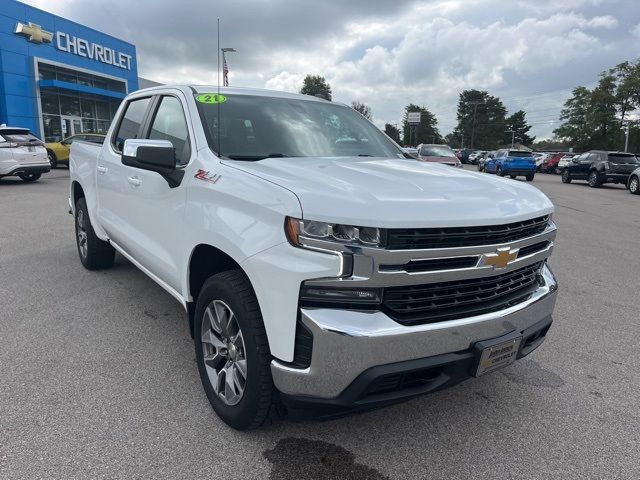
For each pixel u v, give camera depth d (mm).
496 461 2654
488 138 119375
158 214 3471
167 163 3055
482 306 2584
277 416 2672
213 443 2693
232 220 2596
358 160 3350
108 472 2441
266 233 2373
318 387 2283
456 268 2393
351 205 2238
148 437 2723
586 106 66750
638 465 2652
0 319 4277
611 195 19562
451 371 2477
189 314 3217
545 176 37125
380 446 2740
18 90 26469
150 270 3854
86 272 5656
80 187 5605
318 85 78312
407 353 2295
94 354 3688
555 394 3377
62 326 4168
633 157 23578
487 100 123188
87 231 5387
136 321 4312
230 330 2738
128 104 4656
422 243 2289
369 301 2252
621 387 3496
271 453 2635
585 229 10367
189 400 3098
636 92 61500
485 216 2451
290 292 2266
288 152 3355
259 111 3633
